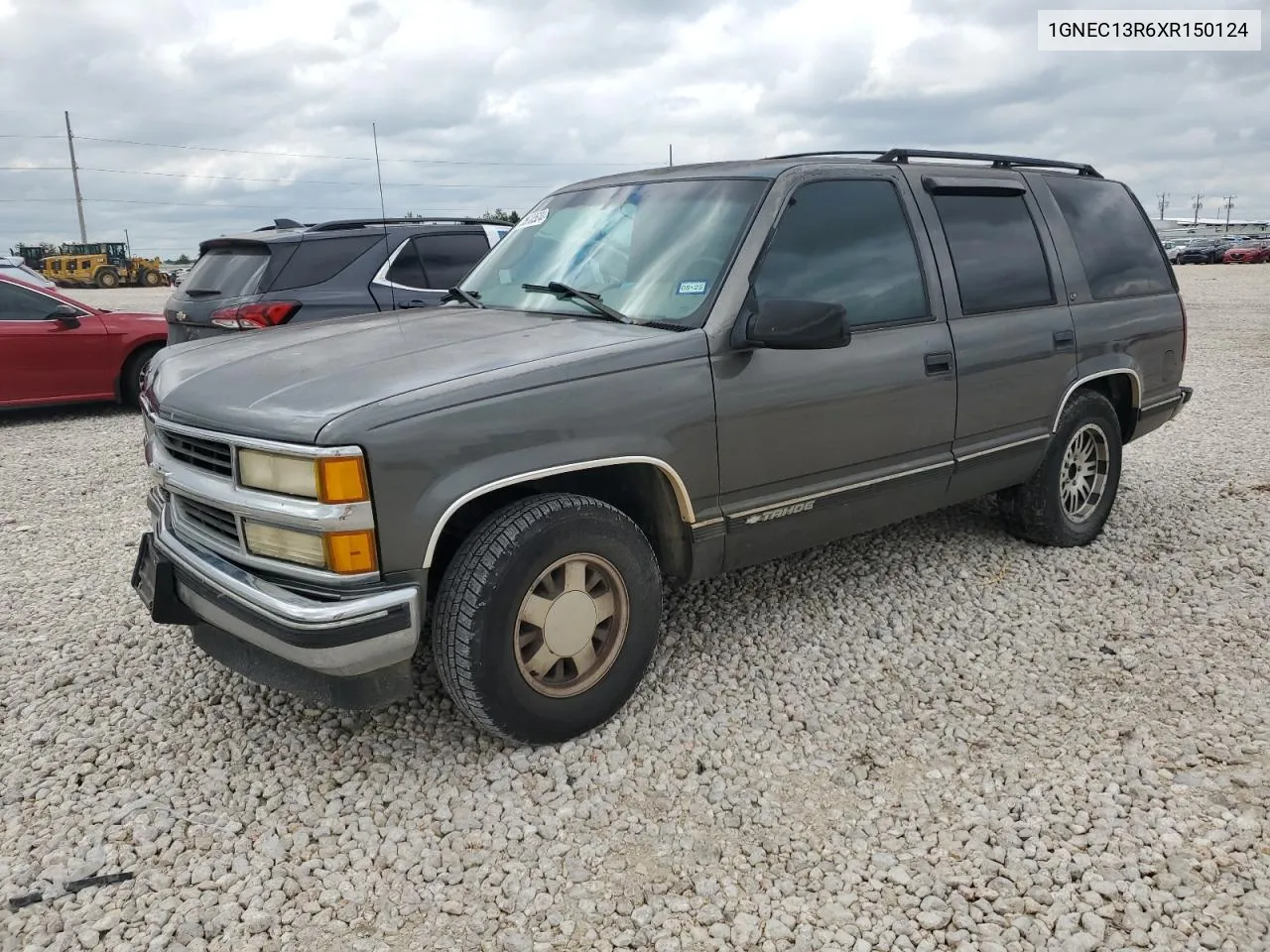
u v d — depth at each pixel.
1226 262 51.12
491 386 2.88
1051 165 5.10
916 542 5.15
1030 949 2.37
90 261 44.12
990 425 4.37
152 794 3.02
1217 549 5.02
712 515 3.42
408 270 7.62
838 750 3.24
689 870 2.68
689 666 3.80
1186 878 2.59
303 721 3.43
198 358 3.51
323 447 2.63
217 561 3.00
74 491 6.63
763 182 3.68
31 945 2.41
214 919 2.49
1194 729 3.32
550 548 3.01
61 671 3.82
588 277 3.81
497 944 2.42
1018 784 3.02
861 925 2.45
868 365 3.78
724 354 3.35
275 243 7.21
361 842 2.80
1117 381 5.20
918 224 4.12
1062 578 4.67
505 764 3.15
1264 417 8.55
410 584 2.78
